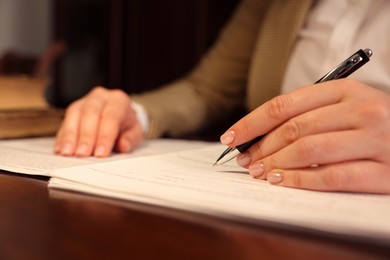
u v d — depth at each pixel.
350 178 0.29
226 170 0.37
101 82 1.14
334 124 0.31
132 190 0.28
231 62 0.87
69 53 1.18
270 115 0.33
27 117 0.58
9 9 1.25
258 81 0.72
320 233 0.22
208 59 0.90
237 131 0.34
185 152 0.46
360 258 0.19
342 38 0.60
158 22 1.09
